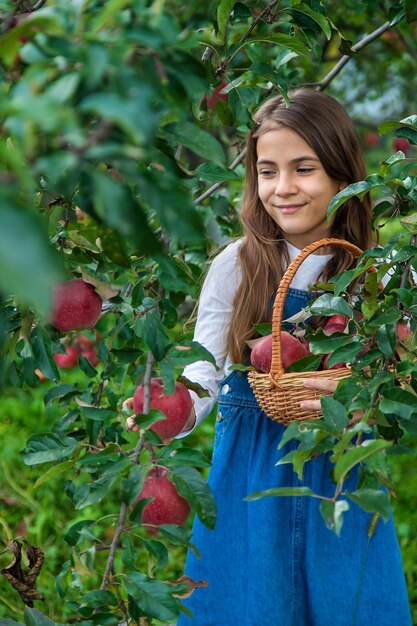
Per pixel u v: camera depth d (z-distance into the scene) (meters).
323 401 1.81
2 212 0.91
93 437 2.64
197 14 3.75
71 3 1.28
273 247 2.72
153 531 2.04
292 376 2.23
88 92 1.21
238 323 2.66
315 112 2.65
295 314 2.54
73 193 1.90
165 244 2.60
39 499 4.55
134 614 1.90
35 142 1.16
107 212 1.19
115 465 1.87
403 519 4.43
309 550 2.47
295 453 1.77
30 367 2.26
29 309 2.09
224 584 2.57
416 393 2.11
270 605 2.45
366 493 1.62
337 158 2.66
